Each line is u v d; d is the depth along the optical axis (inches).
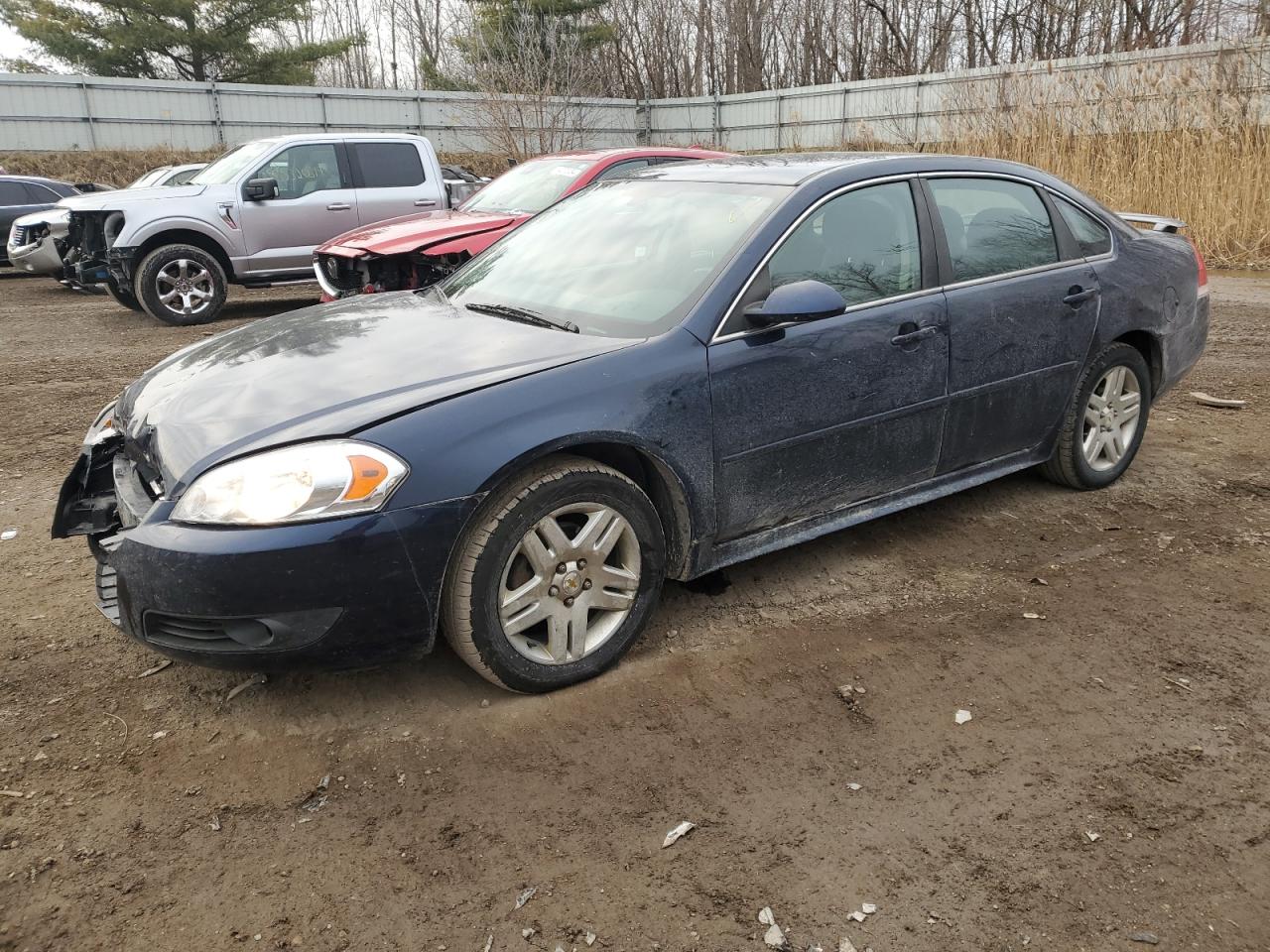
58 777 102.4
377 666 108.0
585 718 113.6
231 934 82.6
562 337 125.3
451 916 84.7
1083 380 173.6
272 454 101.3
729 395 124.4
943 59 1338.6
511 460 106.2
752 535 135.9
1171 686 120.3
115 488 118.8
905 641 131.6
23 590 146.1
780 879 89.0
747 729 111.7
